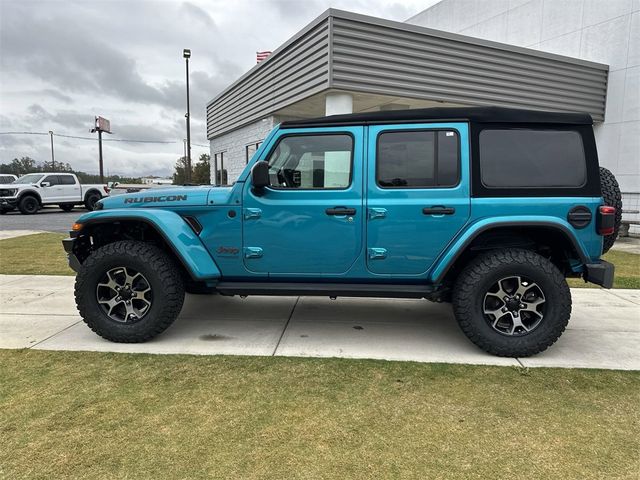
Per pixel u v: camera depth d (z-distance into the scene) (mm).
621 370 3393
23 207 19391
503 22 14117
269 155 3799
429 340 4027
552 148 3578
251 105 13805
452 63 9961
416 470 2225
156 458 2297
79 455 2311
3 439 2438
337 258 3744
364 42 8945
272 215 3760
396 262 3684
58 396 2916
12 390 2988
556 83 11203
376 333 4203
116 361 3479
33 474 2160
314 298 5453
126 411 2744
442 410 2797
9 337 4012
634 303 5289
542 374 3311
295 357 3598
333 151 3734
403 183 3643
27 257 8156
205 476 2164
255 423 2631
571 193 3537
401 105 10992
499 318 3623
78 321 4488
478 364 3486
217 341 3953
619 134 11523
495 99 10617
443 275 3596
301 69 9977
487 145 3580
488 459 2318
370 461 2293
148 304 3859
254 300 5359
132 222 4059
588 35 11922
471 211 3549
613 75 11539
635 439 2506
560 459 2320
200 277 3781
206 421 2646
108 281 3863
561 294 3494
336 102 9305
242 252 3840
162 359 3527
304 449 2387
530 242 3752
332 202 3686
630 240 10633
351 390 3043
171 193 3938
